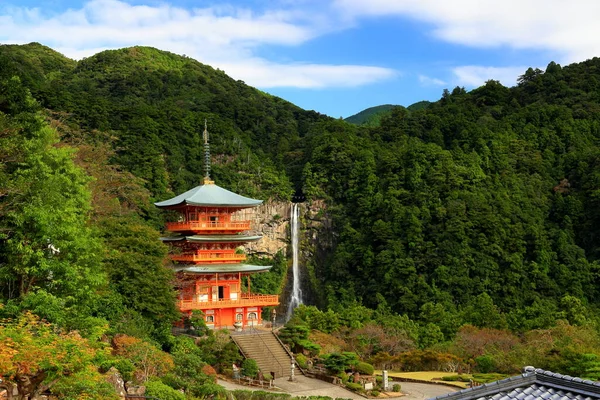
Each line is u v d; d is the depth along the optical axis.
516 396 19.20
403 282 108.88
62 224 40.44
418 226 113.88
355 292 116.06
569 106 160.25
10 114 48.81
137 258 57.31
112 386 33.66
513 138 145.25
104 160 91.50
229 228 77.75
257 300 77.06
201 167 128.62
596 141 146.62
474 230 113.44
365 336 75.56
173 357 46.78
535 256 111.81
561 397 18.80
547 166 138.25
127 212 92.56
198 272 73.31
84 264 43.28
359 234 122.31
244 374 55.97
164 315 56.59
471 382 57.03
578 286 106.38
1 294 40.56
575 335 69.25
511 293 106.44
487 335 75.50
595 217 120.31
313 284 126.12
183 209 79.81
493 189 126.19
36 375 26.48
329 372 58.25
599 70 173.62
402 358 70.19
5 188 40.16
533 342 68.25
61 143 79.69
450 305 102.25
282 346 64.44
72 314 38.62
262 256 128.88
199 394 43.53
